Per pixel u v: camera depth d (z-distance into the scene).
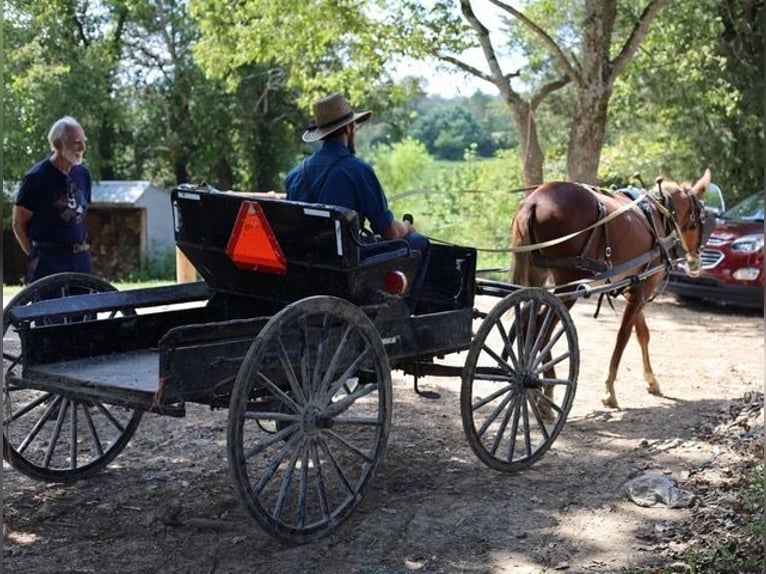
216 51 18.66
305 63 19.16
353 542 5.26
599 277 7.67
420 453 6.84
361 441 7.09
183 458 6.59
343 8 17.00
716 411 8.10
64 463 6.36
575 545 5.27
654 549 5.21
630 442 7.20
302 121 35.22
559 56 16.25
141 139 35.53
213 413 7.74
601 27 15.96
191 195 5.73
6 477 6.15
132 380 5.06
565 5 20.80
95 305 5.70
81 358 5.60
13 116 27.34
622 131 26.94
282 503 5.06
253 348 4.79
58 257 7.18
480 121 53.31
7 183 28.38
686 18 18.75
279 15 17.27
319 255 5.29
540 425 6.60
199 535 5.29
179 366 4.69
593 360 10.18
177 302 6.09
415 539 5.32
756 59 22.61
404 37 17.47
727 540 5.22
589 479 6.36
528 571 4.93
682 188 9.15
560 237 7.50
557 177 28.47
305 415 5.09
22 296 6.03
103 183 32.72
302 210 5.21
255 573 4.84
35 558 4.93
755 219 14.39
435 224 30.50
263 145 35.41
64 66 28.27
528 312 6.40
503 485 6.21
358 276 5.31
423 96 20.22
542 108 28.28
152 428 7.27
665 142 25.27
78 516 5.52
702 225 9.30
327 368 5.17
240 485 4.82
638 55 19.58
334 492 5.99
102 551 5.05
